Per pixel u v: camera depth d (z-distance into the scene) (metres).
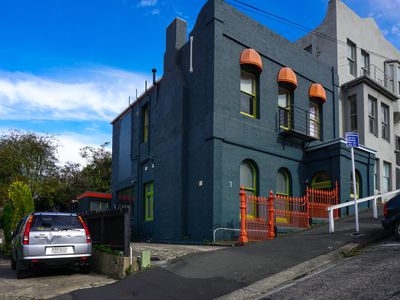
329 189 16.88
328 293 6.55
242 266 8.75
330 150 16.91
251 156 15.20
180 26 17.12
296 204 14.84
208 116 14.26
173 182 15.62
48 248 9.59
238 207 14.23
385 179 22.08
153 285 7.96
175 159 15.65
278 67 17.05
